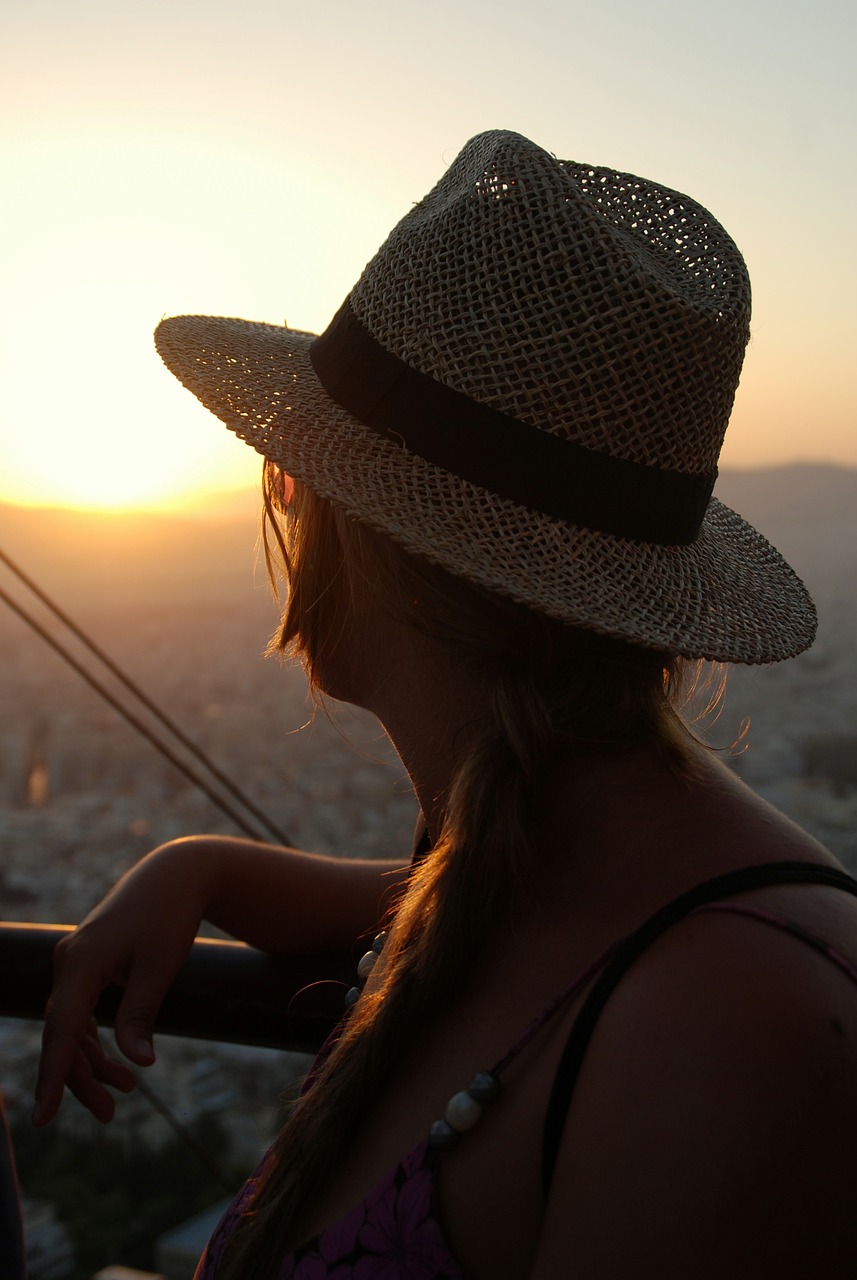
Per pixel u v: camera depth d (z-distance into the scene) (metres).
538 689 0.80
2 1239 1.13
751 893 0.65
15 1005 1.27
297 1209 0.78
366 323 0.89
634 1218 0.57
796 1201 0.55
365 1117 0.78
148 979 1.14
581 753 0.79
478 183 0.85
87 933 1.15
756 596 0.94
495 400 0.81
